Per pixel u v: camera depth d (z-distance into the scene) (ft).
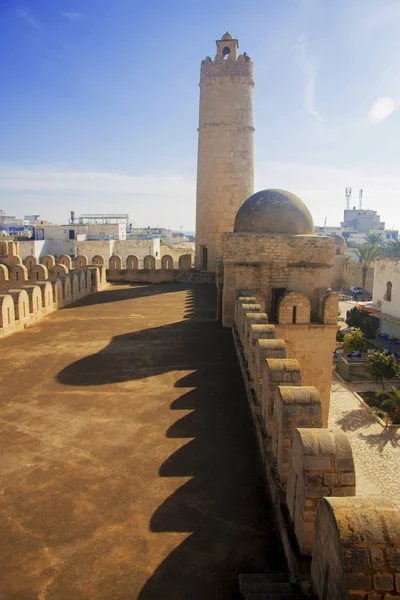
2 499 17.75
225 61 93.81
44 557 14.79
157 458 21.22
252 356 28.53
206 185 98.02
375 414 81.15
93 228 193.77
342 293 210.38
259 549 15.39
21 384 31.01
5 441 22.56
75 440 22.79
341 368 103.40
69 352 39.45
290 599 12.02
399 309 124.77
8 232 267.59
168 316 58.08
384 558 9.52
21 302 49.47
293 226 53.93
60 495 18.11
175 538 15.85
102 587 13.65
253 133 98.63
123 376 32.91
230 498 18.28
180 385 31.12
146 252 174.81
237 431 24.23
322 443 13.66
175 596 13.38
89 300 73.46
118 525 16.43
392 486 59.82
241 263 51.01
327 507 10.73
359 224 458.09
